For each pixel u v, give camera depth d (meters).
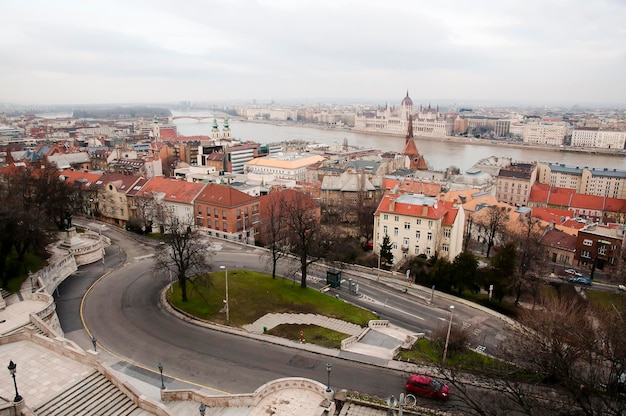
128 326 68.50
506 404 49.44
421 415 47.75
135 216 129.25
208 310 74.75
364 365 59.03
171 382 54.25
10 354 51.19
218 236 122.94
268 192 152.38
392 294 92.31
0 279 73.69
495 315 84.69
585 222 144.00
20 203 95.00
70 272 88.38
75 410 43.38
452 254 112.69
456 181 198.00
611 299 100.12
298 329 69.81
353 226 151.62
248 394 48.44
